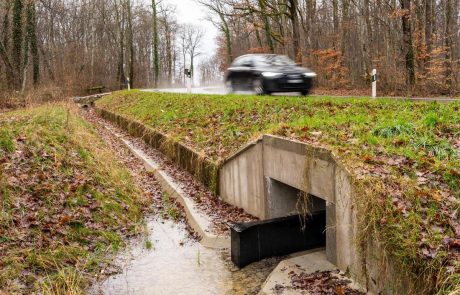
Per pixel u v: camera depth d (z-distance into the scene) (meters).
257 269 6.66
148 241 7.84
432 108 8.89
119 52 54.19
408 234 4.90
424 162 6.01
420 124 7.34
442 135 6.87
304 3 40.56
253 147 8.51
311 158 6.66
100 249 7.23
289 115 10.75
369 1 31.94
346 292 5.46
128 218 8.70
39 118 11.76
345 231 5.91
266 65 16.09
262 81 15.41
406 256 4.75
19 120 11.20
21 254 6.38
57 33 62.56
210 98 16.08
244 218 8.73
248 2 30.20
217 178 10.09
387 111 9.31
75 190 8.47
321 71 33.00
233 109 12.91
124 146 16.31
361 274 5.54
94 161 10.45
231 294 5.88
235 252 6.84
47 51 60.25
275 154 7.73
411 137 6.89
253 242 6.88
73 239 7.20
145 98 22.61
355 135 7.34
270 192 8.07
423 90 20.89
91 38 60.19
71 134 11.44
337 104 11.01
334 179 6.14
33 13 33.22
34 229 7.01
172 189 10.66
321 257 6.70
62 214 7.65
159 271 6.65
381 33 36.53
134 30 69.44
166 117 15.95
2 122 10.62
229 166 9.58
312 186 6.71
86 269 6.53
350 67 37.47
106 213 8.32
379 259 5.15
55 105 19.86
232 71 17.69
